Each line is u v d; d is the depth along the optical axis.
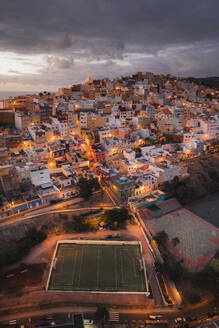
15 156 163.88
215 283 99.75
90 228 129.50
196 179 174.12
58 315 89.19
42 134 182.88
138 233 129.25
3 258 105.81
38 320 87.19
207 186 172.25
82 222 128.75
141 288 100.44
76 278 103.75
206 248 122.12
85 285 100.81
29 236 118.19
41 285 99.50
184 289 100.69
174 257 116.31
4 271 105.31
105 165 178.75
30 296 95.19
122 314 90.62
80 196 148.00
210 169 186.12
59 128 198.75
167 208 150.12
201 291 100.31
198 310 93.00
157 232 130.88
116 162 177.75
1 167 143.25
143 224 136.25
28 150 168.75
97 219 133.00
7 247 112.31
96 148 184.88
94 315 89.62
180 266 108.50
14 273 104.19
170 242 124.88
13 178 138.88
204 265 111.81
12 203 129.25
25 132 197.62
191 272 108.38
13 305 92.19
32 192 140.50
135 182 156.00
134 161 175.12
